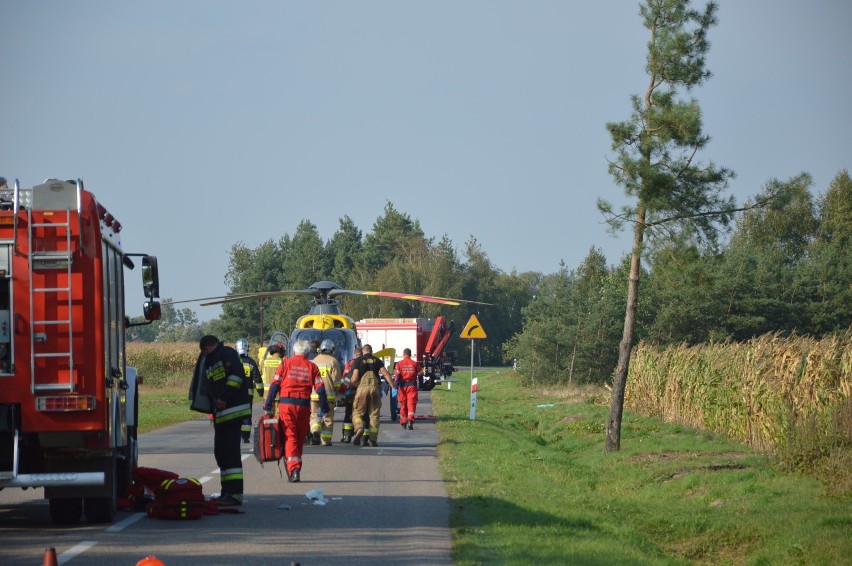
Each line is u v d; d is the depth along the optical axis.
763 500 38.81
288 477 41.53
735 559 32.03
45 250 28.22
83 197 28.56
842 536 31.34
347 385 60.59
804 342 55.50
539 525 31.11
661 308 145.12
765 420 53.94
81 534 28.53
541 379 149.25
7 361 28.03
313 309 82.44
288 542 27.36
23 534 28.56
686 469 48.53
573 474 49.69
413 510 33.56
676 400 73.75
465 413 90.81
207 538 27.91
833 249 171.00
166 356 152.88
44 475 27.84
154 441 61.69
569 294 150.62
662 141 55.84
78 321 28.22
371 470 46.00
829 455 42.41
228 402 33.41
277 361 79.19
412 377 72.19
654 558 28.50
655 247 57.50
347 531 29.23
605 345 143.50
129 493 33.69
